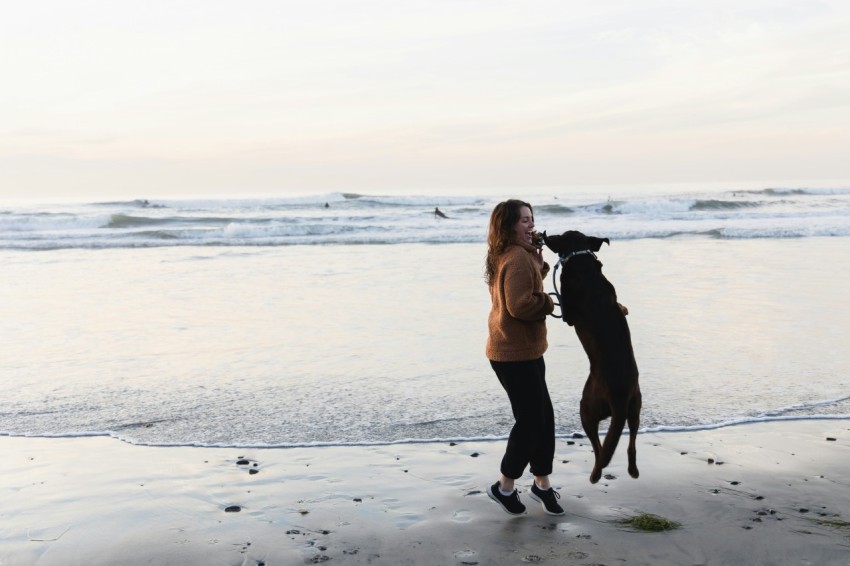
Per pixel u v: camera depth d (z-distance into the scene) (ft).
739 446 16.31
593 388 12.53
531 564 11.22
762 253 56.54
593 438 12.98
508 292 12.30
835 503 13.26
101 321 33.22
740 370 22.90
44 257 62.80
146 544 11.94
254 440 17.07
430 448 16.43
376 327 30.96
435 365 24.39
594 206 118.62
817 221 88.28
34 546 11.91
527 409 12.76
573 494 13.87
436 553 11.61
